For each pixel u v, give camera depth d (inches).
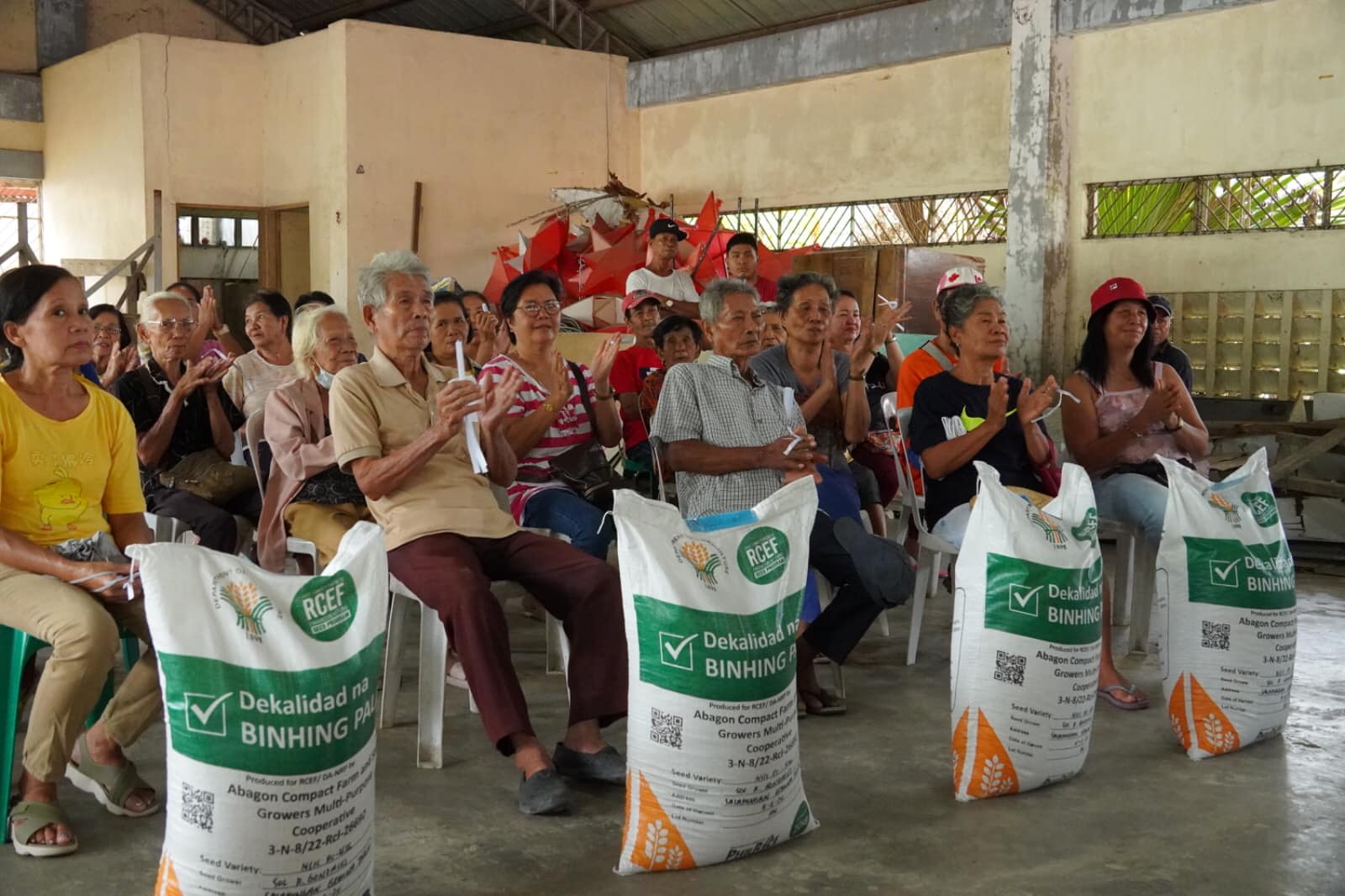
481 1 511.8
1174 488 129.9
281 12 588.7
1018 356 358.0
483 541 124.5
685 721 97.5
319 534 139.7
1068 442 169.2
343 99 437.4
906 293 307.1
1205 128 319.3
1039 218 349.7
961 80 378.0
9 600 103.6
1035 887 97.7
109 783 110.4
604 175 487.8
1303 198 303.9
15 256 594.2
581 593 120.0
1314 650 173.0
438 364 164.2
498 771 124.0
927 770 125.0
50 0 570.3
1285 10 302.0
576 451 159.0
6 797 104.7
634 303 216.4
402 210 449.4
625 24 490.0
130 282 460.4
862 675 161.9
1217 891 97.0
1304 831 109.0
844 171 415.2
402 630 137.2
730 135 455.5
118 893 95.9
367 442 122.0
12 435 107.6
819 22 433.4
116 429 116.0
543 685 155.4
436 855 103.6
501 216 468.1
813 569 143.2
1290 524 243.0
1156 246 332.2
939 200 389.1
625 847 99.9
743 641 98.3
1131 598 189.0
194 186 483.8
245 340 512.7
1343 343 297.4
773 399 146.1
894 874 99.8
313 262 461.7
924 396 157.2
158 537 166.7
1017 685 114.8
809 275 159.5
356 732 84.4
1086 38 343.0
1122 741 134.2
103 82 509.0
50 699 101.3
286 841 80.7
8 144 569.9
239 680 80.4
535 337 156.3
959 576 117.3
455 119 456.4
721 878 98.8
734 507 140.6
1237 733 128.6
